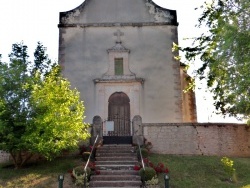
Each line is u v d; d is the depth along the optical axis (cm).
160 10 2116
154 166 1390
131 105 1994
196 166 1486
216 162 1548
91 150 1488
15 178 1338
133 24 2100
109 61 2047
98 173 1313
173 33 2088
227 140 1742
